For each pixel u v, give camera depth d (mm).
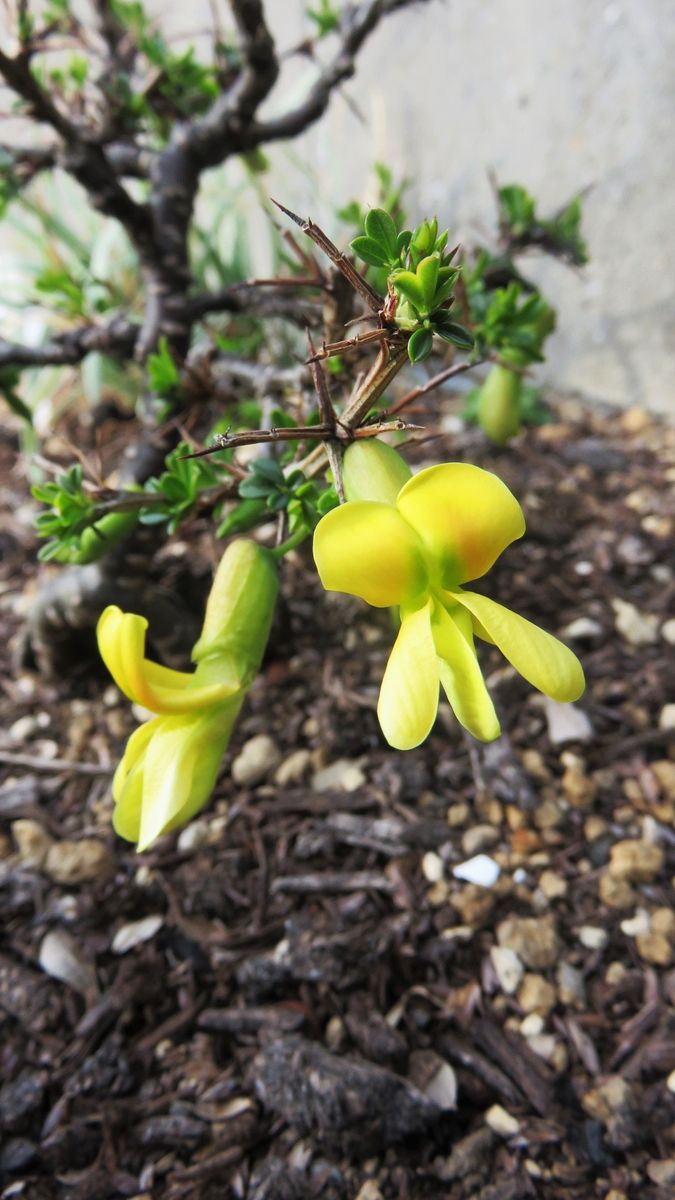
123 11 164
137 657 75
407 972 126
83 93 161
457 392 289
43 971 129
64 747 167
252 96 142
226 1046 121
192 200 158
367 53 299
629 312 250
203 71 155
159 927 134
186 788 80
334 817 146
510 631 65
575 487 227
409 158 296
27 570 217
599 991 124
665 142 218
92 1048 121
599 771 153
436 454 238
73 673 179
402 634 67
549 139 245
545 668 64
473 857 139
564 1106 113
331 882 136
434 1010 122
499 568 197
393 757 156
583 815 146
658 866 136
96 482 105
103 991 127
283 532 90
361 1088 109
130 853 145
